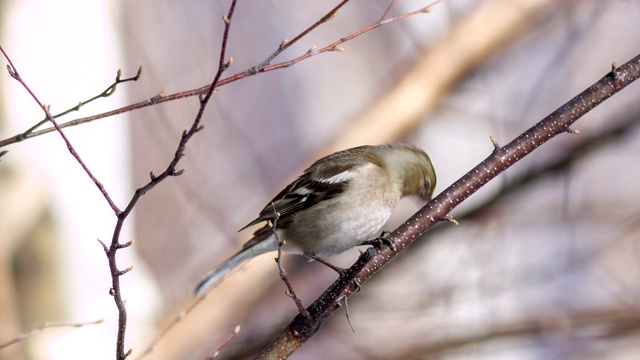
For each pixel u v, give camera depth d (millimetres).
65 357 10164
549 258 15188
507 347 13656
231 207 17156
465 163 15789
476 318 13867
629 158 16109
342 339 13859
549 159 14859
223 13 19406
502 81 16297
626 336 13430
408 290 14430
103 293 10641
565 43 16938
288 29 20203
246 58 19891
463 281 14352
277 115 20109
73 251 10477
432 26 14617
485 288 14266
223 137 17875
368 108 14141
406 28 14758
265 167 17875
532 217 15375
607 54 17625
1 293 9914
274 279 12570
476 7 14344
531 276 14742
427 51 14234
